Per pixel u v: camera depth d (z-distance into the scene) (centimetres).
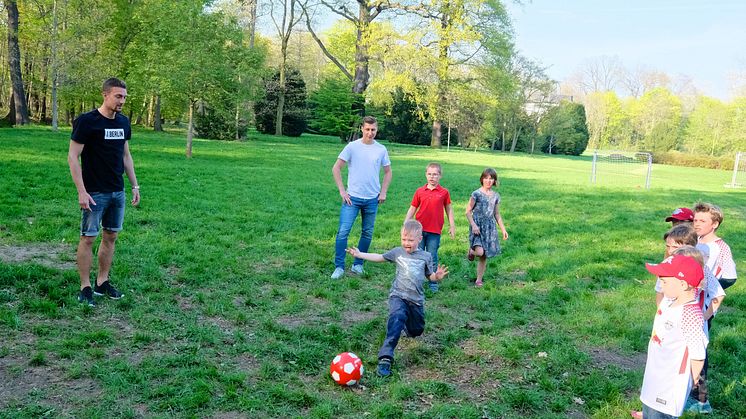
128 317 505
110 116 515
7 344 427
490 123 5425
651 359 337
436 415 372
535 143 6047
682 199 1823
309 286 655
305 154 2766
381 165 729
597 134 7781
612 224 1230
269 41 5284
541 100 5900
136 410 350
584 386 428
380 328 532
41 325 464
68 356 414
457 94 4281
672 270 323
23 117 3038
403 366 457
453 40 3862
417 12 3934
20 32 3108
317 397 385
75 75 2711
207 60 1992
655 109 7294
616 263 863
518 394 401
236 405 366
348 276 711
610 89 8362
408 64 3962
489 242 706
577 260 862
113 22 3303
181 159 1989
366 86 4453
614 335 551
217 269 676
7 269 577
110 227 535
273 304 581
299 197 1321
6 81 4150
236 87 2119
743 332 573
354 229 1000
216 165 1894
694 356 318
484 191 714
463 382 432
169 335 471
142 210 984
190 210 1029
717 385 443
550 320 589
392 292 477
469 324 567
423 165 2698
